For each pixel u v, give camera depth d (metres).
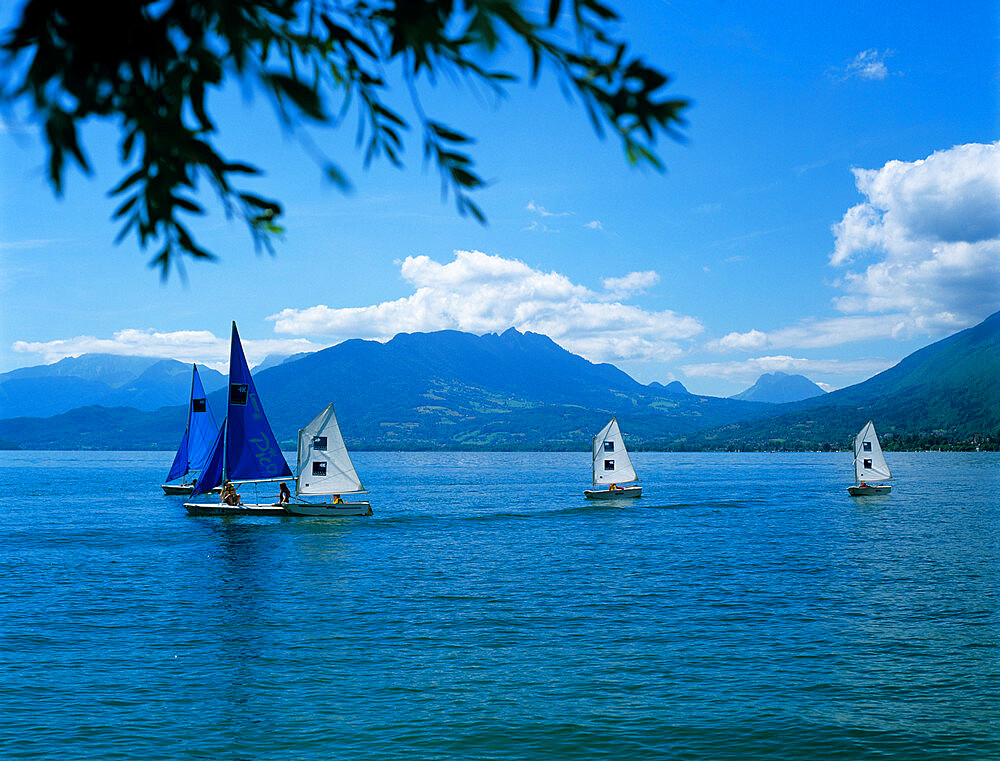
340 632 35.66
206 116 2.53
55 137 2.21
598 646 33.19
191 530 76.19
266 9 2.65
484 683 28.41
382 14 2.66
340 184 2.55
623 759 22.19
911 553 61.81
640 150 2.62
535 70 2.55
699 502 117.44
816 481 187.75
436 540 70.31
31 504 109.50
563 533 76.56
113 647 33.06
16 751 22.59
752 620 37.88
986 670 29.59
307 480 84.62
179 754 22.53
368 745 23.16
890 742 23.11
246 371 84.19
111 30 2.22
